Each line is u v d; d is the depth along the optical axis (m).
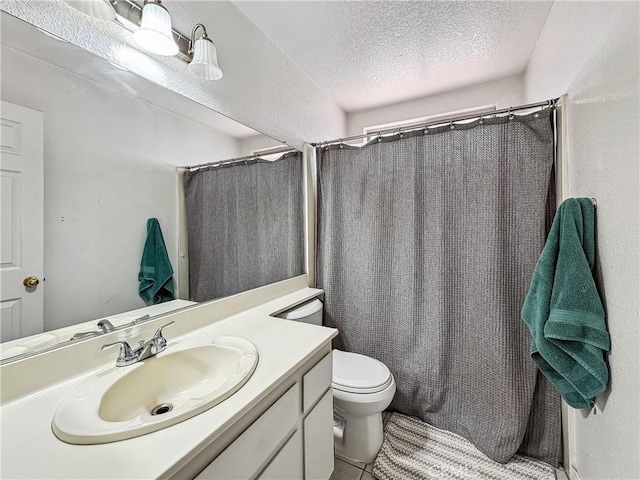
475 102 2.31
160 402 0.89
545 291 1.12
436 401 1.64
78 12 0.91
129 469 0.51
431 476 1.33
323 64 2.00
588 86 1.08
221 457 0.67
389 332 1.77
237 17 1.50
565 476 1.33
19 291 0.77
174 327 1.15
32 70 0.80
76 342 0.86
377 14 1.54
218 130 1.42
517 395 1.42
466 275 1.56
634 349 0.81
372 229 1.82
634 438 0.81
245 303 1.51
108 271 0.98
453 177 1.59
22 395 0.74
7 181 0.75
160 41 1.01
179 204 1.24
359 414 1.42
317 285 2.03
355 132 2.77
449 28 1.64
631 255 0.82
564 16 1.32
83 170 0.92
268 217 1.75
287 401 0.92
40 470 0.51
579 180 1.18
